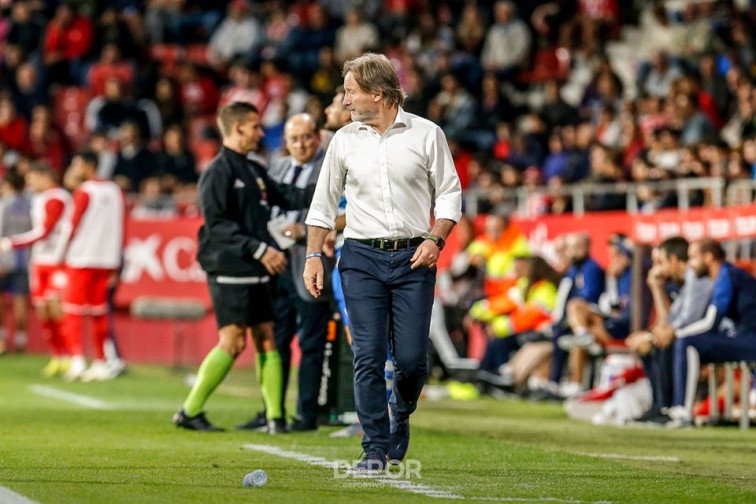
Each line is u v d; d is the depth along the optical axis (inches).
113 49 2119.8
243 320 791.7
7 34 2229.3
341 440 764.0
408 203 555.8
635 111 1656.0
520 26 2015.3
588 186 1366.9
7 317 1706.4
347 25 2098.9
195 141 2038.6
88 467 596.1
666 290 1042.1
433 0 2193.7
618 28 2071.9
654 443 817.5
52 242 1417.3
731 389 959.0
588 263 1226.6
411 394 568.7
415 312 553.6
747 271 991.0
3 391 1186.0
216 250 781.3
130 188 1815.9
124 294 1616.6
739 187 1184.8
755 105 1552.7
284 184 795.4
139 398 1128.8
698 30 1877.5
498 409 1131.3
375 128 559.8
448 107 1884.8
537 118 1781.5
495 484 555.5
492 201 1518.2
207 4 2365.9
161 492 504.4
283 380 831.7
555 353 1235.2
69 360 1423.5
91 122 2027.6
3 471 572.7
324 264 801.6
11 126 1980.8
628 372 1046.4
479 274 1360.7
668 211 1170.6
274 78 1999.3
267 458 650.2
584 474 607.2
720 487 569.0
